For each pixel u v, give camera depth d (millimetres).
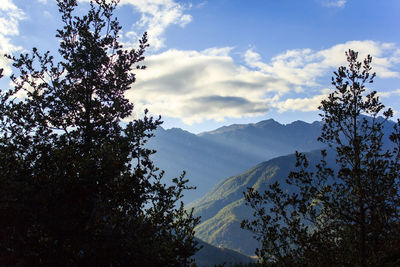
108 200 6742
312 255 8000
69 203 5965
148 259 6281
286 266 7938
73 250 6004
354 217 8078
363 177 7977
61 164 6617
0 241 5570
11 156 6742
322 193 8312
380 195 7602
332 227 8445
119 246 6102
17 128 7852
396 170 7688
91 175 5973
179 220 7750
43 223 5539
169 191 7801
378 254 7539
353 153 8156
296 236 8305
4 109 7684
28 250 5652
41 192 5742
